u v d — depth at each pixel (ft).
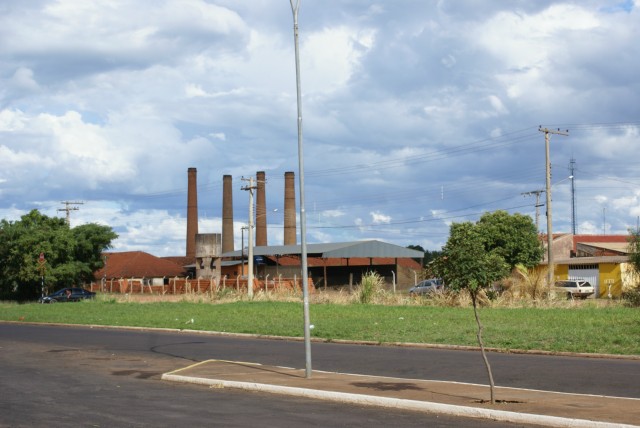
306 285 54.54
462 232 44.42
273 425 36.35
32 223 238.27
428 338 81.76
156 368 63.21
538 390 46.34
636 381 49.75
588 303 134.00
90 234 250.98
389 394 44.86
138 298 200.34
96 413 40.09
